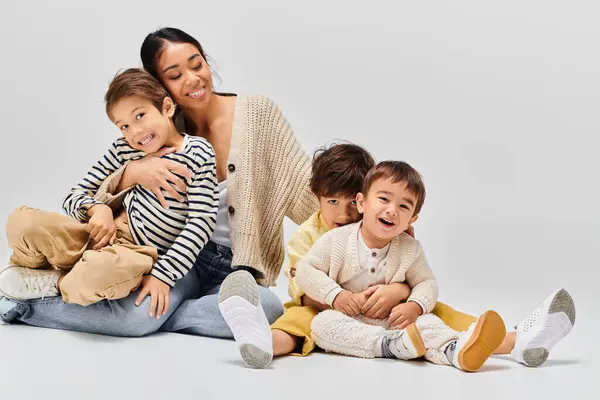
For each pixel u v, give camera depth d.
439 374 1.97
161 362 2.04
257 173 2.68
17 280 2.31
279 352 2.13
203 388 1.81
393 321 2.20
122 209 2.55
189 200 2.44
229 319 2.01
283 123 2.80
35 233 2.26
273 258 2.72
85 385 1.83
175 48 2.59
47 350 2.12
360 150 2.53
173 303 2.37
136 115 2.43
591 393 1.82
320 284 2.25
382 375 1.95
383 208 2.21
